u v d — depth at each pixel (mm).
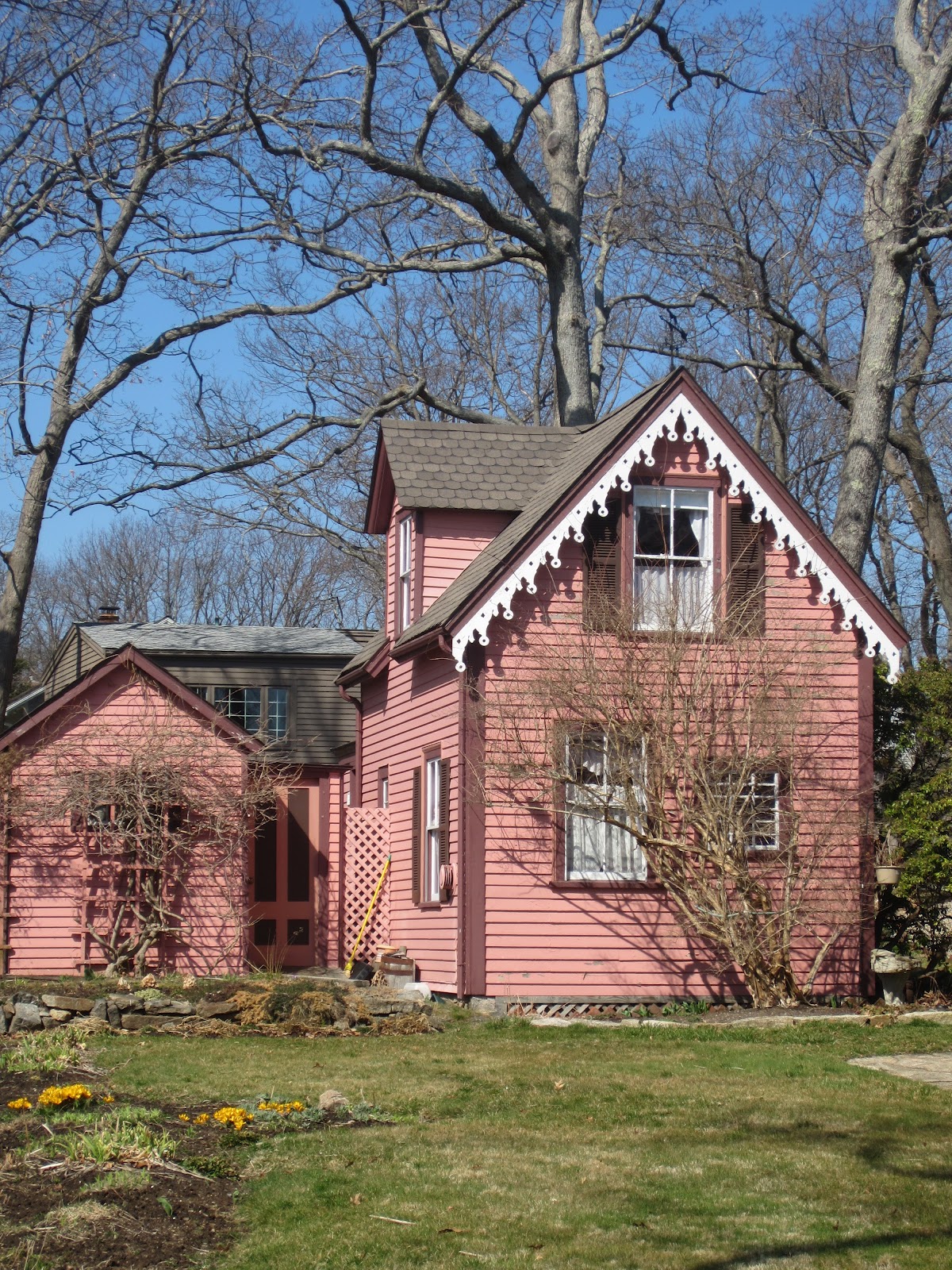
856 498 24375
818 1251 7426
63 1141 8969
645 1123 10422
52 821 20594
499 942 17234
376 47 25297
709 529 18234
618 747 16688
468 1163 9172
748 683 17547
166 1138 9164
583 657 17234
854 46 26969
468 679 17484
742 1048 14148
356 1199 8281
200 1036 14906
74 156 25812
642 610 17797
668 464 18156
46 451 26281
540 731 17375
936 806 17656
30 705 38500
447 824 18281
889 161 26406
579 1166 9125
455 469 20781
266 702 32031
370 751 23734
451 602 18734
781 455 37281
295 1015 15445
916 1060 13398
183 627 34375
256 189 27141
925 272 31547
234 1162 9062
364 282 28688
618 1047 14234
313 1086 11727
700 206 32312
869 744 18219
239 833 21203
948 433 38719
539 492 20266
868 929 17984
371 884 21938
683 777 17281
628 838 17844
